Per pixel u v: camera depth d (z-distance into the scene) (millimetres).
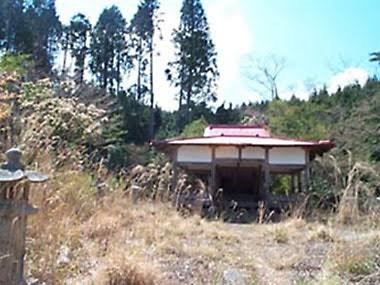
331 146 14266
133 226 5426
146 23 36719
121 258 3547
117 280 3354
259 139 15320
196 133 24203
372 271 3846
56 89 9383
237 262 4629
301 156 14625
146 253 4480
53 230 3303
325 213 7691
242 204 13773
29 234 3113
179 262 4449
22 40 29469
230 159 14852
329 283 3604
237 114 33219
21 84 6172
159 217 6297
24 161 3590
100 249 3920
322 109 25234
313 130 22406
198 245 5422
